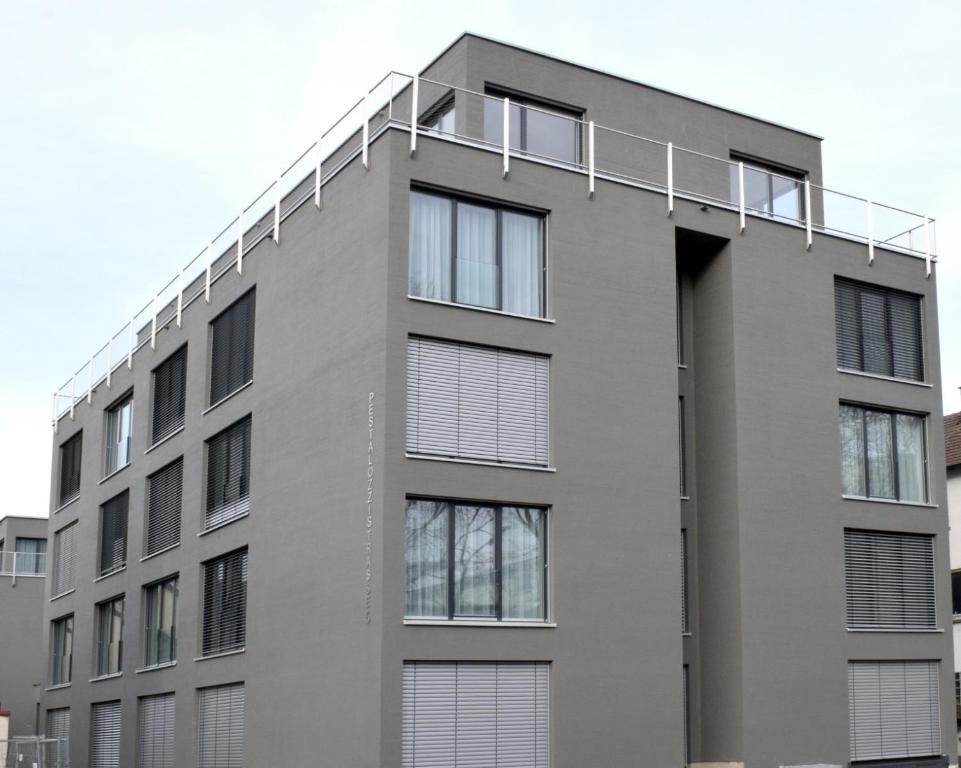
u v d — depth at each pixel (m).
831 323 26.72
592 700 22.09
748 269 25.69
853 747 25.39
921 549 27.48
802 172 30.59
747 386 25.16
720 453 25.14
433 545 21.55
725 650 24.36
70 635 39.78
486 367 22.55
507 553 22.14
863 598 26.22
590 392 23.25
